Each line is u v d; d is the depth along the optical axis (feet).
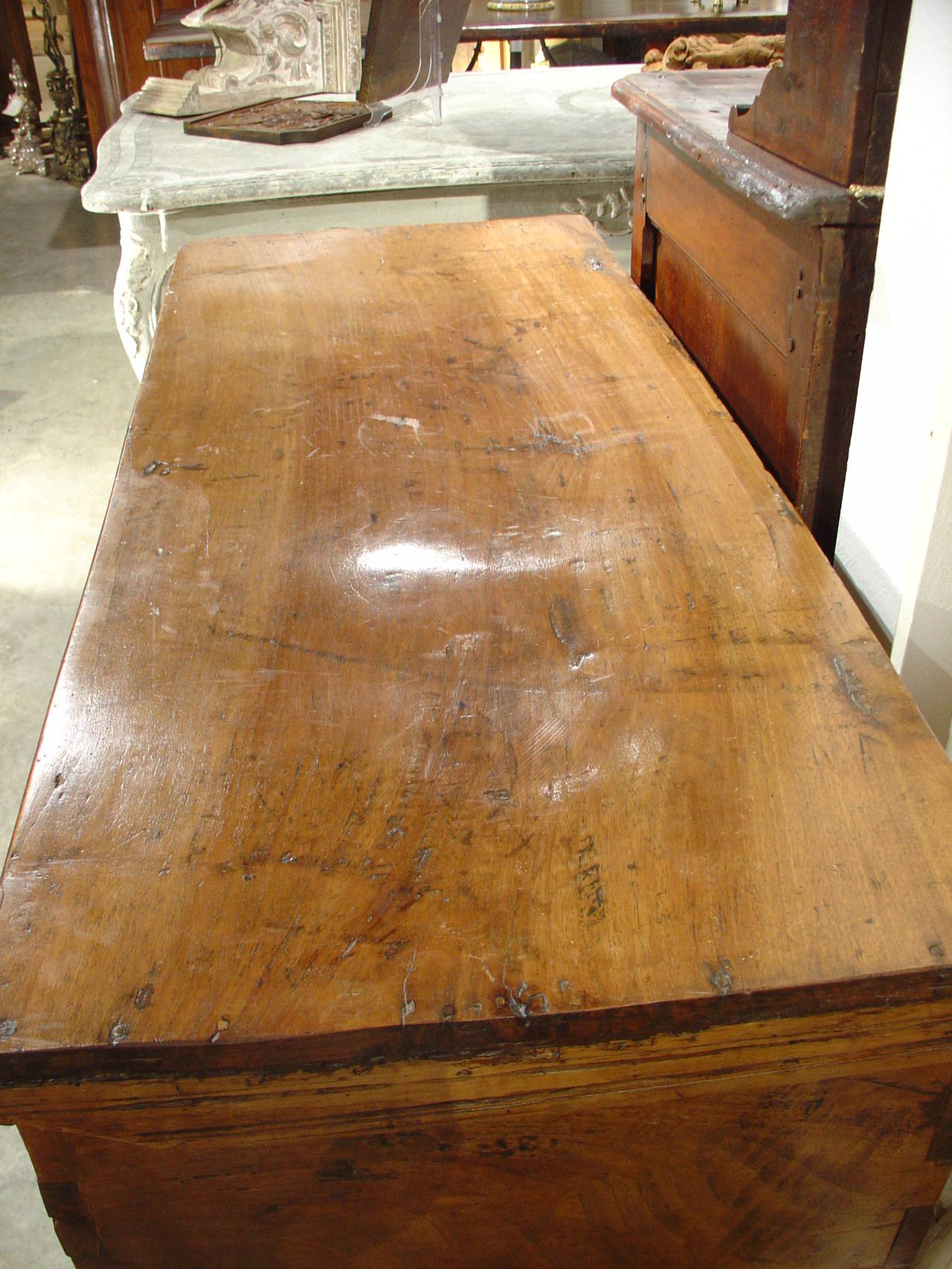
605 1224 2.72
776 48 6.70
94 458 10.08
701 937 2.27
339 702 2.95
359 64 9.93
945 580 3.57
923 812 2.52
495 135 8.88
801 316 4.00
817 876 2.38
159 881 2.43
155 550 3.64
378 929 2.32
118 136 9.07
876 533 3.91
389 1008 2.17
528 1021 2.16
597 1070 2.29
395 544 3.66
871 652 3.05
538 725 2.85
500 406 4.56
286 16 9.46
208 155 8.43
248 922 2.34
